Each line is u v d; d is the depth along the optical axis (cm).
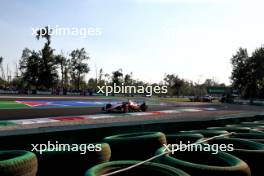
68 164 382
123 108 1756
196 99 4681
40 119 1203
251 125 770
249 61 7294
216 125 881
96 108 2005
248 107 3158
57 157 380
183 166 320
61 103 2384
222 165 364
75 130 545
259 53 7138
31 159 345
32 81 6431
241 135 562
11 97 2903
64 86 6800
